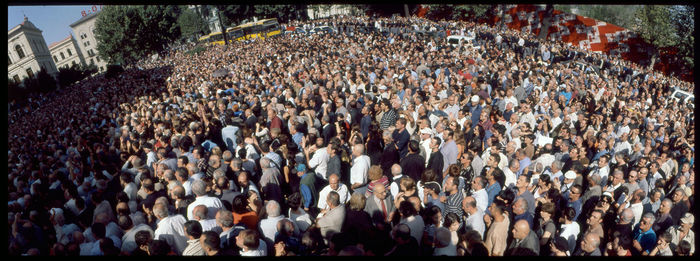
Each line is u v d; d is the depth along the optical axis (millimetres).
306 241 3641
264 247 3627
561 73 13789
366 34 30062
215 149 5773
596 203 4684
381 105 7957
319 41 27812
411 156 5285
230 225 3869
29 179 6602
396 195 4496
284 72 15719
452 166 4414
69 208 4719
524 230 3527
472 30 28203
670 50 17438
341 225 4047
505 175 5152
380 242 3236
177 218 4086
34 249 3828
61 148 9172
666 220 4227
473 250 3402
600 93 11227
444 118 6398
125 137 7949
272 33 39906
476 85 9945
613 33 20172
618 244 3660
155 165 5965
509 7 28203
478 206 4395
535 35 25422
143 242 3754
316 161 5785
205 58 32906
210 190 4531
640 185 4922
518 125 6652
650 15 17391
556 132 7371
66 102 20516
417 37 27422
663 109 10156
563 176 5305
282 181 5633
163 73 28922
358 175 5234
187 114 8555
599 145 6297
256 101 9219
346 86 11430
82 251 3811
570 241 4039
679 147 6070
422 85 11430
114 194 5035
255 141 6590
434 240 3521
